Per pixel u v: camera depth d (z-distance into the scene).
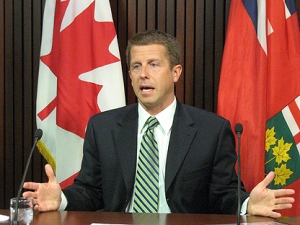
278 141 6.11
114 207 4.79
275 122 6.13
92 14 6.39
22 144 7.41
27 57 7.37
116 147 4.94
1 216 3.79
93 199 4.98
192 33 7.23
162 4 7.30
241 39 6.18
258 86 6.07
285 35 6.15
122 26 7.34
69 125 6.30
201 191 4.86
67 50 6.33
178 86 7.29
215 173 4.89
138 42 4.88
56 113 6.38
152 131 4.90
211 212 5.03
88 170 5.08
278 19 6.12
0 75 7.37
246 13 6.19
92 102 6.33
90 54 6.39
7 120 7.39
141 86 4.82
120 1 7.34
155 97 4.81
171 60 4.89
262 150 5.99
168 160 4.78
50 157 6.56
